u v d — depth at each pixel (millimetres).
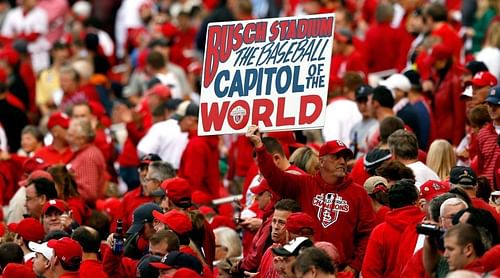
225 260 34375
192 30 66000
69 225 35500
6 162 45156
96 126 47875
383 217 33062
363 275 31188
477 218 27719
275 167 32344
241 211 37656
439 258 28453
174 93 53438
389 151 35312
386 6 55594
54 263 31781
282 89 32125
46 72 61562
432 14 51438
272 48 32219
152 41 60938
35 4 70000
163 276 29641
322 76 31938
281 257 28672
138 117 46781
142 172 38719
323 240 32531
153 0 72250
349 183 32750
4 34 70625
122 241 31875
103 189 43844
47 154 43469
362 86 41719
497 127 36594
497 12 57688
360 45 55594
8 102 53594
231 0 65125
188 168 42969
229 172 45969
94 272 31766
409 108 42188
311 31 32031
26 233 35000
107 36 69688
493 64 48438
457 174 31953
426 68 44781
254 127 32062
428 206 29438
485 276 26125
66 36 68750
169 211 33188
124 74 66375
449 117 44312
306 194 32656
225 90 32438
